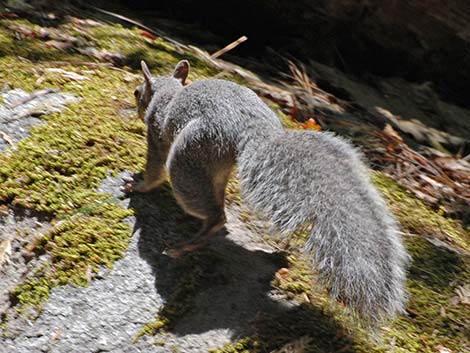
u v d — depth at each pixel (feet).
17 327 19.12
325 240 18.39
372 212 18.78
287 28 34.55
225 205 23.13
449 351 20.48
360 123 30.53
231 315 19.69
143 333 19.07
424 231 25.00
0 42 27.73
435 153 30.37
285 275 21.01
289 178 19.24
